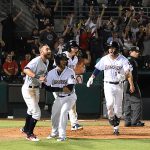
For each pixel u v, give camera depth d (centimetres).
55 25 4741
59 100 2203
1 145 2078
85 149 2006
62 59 2177
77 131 2575
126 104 2909
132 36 4306
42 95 3572
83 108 3522
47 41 3938
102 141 2205
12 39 4172
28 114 2231
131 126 2911
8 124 3033
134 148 2050
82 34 4056
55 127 2248
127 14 4503
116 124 2455
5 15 4628
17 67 3812
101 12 4700
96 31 4162
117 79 2378
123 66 2380
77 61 2555
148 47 4366
